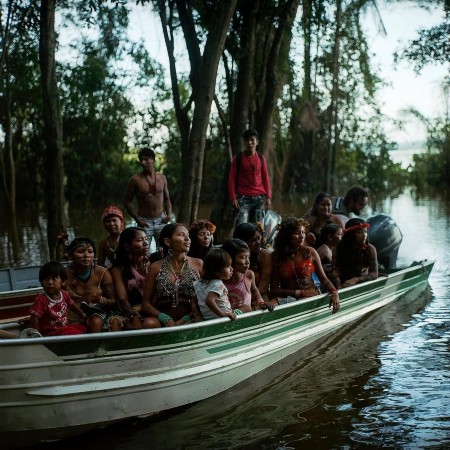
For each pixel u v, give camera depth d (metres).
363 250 8.70
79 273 6.47
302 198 26.50
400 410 5.82
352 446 5.20
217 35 10.07
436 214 19.61
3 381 5.13
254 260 7.48
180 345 5.70
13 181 22.14
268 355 6.90
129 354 5.45
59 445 5.39
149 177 9.61
